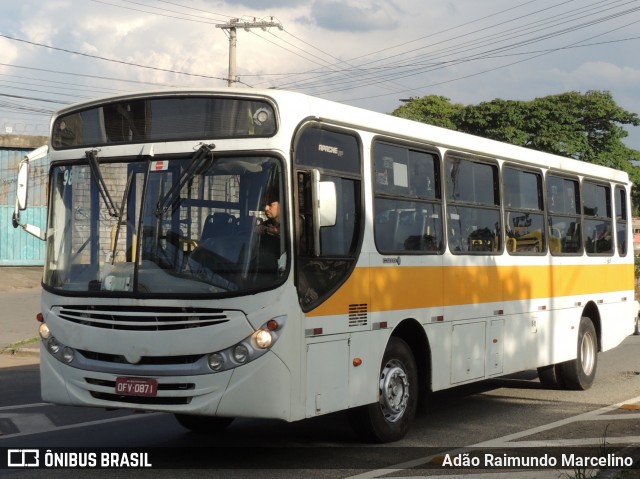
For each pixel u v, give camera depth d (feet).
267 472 24.72
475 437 30.30
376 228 27.73
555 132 132.57
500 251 35.24
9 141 104.94
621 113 134.10
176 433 30.55
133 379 23.80
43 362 25.66
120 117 25.52
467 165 33.53
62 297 25.12
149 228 24.30
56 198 26.25
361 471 24.95
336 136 26.30
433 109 145.48
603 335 44.68
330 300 25.26
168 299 23.53
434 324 30.58
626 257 48.11
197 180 24.17
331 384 25.25
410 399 29.53
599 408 36.91
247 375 23.09
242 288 23.25
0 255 105.60
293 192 23.94
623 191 48.32
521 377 47.16
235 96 24.34
